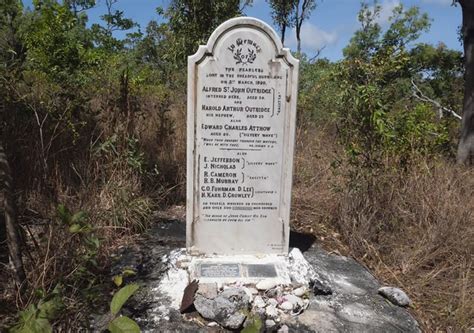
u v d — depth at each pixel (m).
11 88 4.11
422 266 3.92
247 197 3.40
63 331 2.42
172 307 2.88
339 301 3.13
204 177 3.34
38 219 3.88
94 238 2.63
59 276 2.61
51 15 5.05
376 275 3.71
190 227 3.40
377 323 2.92
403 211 4.48
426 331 3.00
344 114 4.90
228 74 3.19
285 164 3.38
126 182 4.25
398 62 4.69
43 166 4.21
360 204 4.43
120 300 1.63
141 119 6.50
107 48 6.53
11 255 2.70
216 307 2.76
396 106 6.41
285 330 2.71
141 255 3.60
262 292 3.05
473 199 5.07
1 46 4.18
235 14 6.79
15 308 2.66
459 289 3.44
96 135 4.89
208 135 3.28
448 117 10.28
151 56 17.80
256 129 3.30
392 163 4.92
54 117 4.47
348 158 4.75
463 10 8.26
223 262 3.32
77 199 4.00
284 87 3.25
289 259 3.46
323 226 4.58
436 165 5.55
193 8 6.69
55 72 4.86
